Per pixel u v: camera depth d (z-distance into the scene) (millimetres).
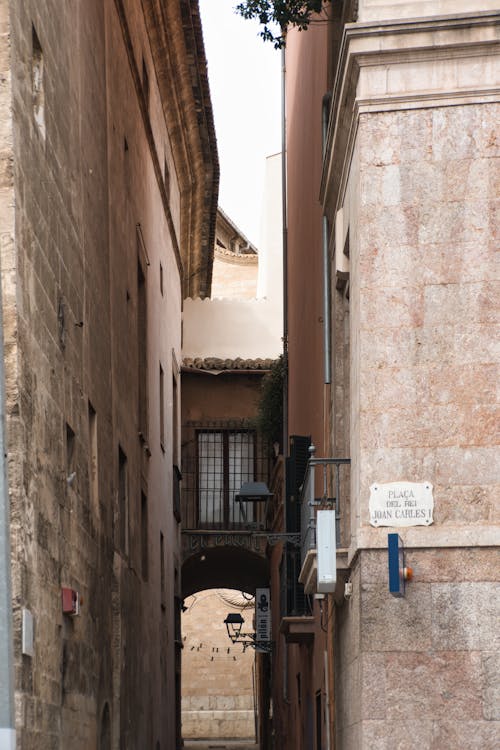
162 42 26281
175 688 30797
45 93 13391
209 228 36719
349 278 14750
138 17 24000
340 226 14438
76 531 14508
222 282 49438
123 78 21203
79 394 15148
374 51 12422
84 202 16141
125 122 21359
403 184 12359
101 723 16594
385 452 12023
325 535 12758
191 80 28547
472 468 11953
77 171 15578
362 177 12391
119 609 18094
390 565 11531
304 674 23047
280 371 31875
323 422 18109
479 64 12414
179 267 33031
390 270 12273
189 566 38062
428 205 12320
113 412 18484
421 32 12391
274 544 31609
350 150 13531
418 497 11914
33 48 13234
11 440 11156
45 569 12320
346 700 13664
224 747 50094
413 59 12453
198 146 32156
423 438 12023
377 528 11898
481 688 11570
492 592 11703
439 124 12398
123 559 18828
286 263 30422
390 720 11578
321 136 18938
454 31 12367
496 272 12195
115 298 19266
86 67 16781
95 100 17609
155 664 24500
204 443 37938
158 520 25969
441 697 11586
